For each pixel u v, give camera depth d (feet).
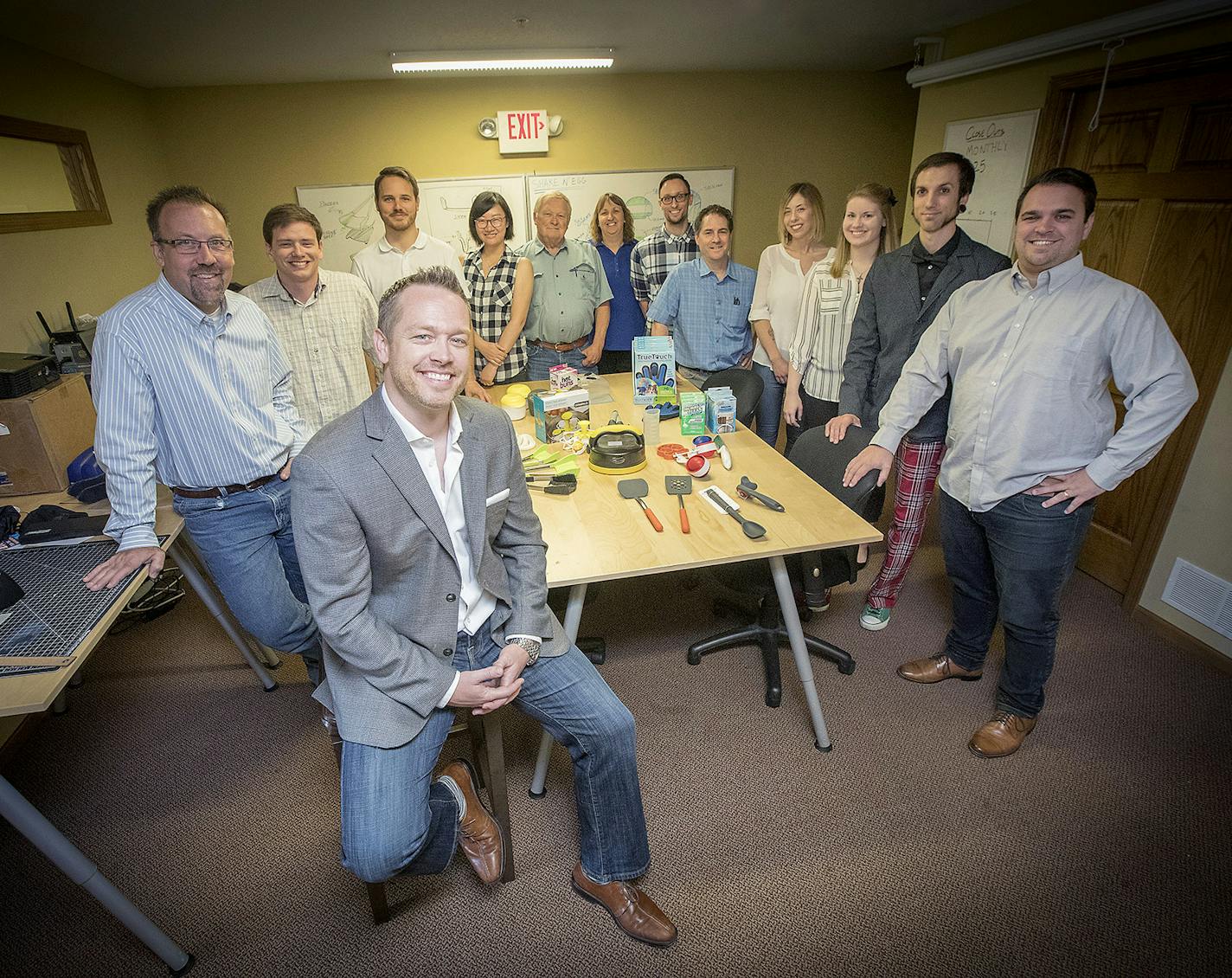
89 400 7.61
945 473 6.41
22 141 9.78
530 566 4.71
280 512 6.17
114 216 12.18
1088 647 7.84
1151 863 5.31
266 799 6.17
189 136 14.57
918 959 4.68
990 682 7.38
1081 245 9.11
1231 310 7.00
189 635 8.63
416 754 4.18
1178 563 7.73
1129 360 5.03
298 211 7.16
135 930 4.51
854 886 5.19
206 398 5.56
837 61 14.55
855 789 6.05
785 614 6.02
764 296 9.87
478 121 15.37
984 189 11.03
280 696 7.53
